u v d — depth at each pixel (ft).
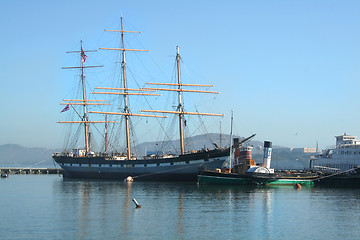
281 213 205.87
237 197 269.64
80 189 337.11
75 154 552.41
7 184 416.67
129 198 264.52
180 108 484.33
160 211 209.67
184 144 485.56
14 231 162.71
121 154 530.68
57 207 225.56
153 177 430.20
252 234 159.33
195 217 192.65
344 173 397.80
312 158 499.92
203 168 374.22
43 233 159.12
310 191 320.70
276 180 361.51
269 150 387.96
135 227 169.89
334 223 181.57
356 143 499.51
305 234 160.25
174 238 152.05
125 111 521.24
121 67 524.93
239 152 403.54
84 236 154.51
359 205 236.02
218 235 157.07
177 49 488.44
